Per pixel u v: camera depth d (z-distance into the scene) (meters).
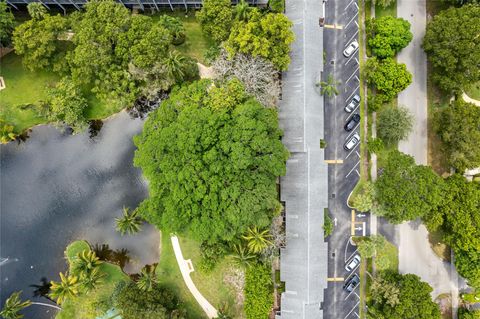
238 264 48.16
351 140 54.66
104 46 46.31
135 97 50.44
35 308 52.66
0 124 50.88
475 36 48.75
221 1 47.91
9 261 52.97
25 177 53.50
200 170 43.75
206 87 47.22
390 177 49.03
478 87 54.56
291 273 50.69
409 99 55.72
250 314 49.50
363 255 51.59
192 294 53.06
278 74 51.69
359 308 54.41
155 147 44.69
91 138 54.09
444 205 49.41
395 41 52.09
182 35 53.12
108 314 52.41
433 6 55.56
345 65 55.19
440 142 55.59
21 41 46.53
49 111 50.50
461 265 50.97
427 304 48.12
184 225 45.56
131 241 53.75
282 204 52.25
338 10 55.12
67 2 50.81
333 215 54.66
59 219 53.59
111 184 54.16
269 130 45.97
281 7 51.50
